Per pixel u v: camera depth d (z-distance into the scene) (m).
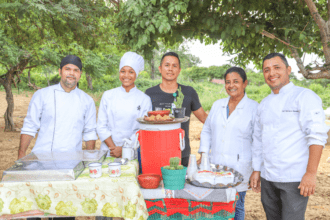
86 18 7.33
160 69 3.10
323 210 3.97
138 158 2.65
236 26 3.87
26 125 2.55
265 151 2.36
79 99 2.68
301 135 2.18
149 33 3.46
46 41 8.48
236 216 2.77
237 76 2.65
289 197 2.19
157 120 2.21
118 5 6.33
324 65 4.59
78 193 1.92
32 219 2.26
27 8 4.91
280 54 2.33
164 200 2.09
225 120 2.75
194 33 4.27
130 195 1.88
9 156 7.25
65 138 2.58
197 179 2.09
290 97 2.26
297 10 4.84
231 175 2.08
